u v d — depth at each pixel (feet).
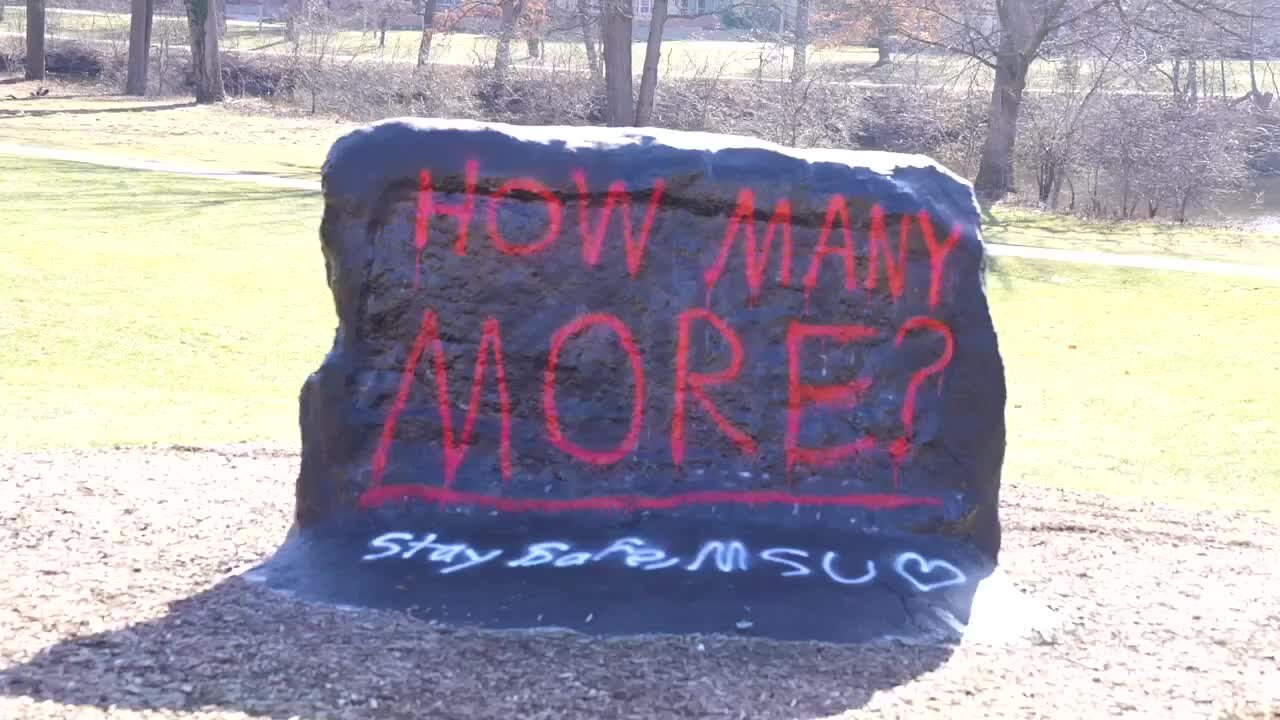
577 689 17.48
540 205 22.07
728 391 22.41
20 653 17.95
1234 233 94.17
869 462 22.40
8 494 26.40
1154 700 18.03
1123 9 105.50
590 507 22.27
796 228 22.25
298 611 19.83
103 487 27.40
